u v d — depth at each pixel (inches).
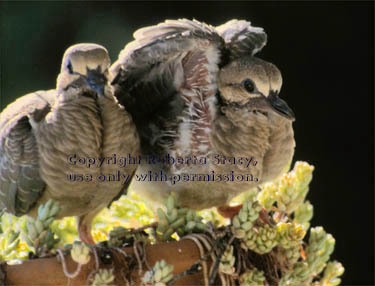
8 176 117.0
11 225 117.7
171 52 117.0
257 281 116.1
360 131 140.9
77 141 116.8
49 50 127.9
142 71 117.8
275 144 118.3
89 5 128.3
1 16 127.6
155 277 115.0
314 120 140.9
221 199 118.6
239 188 118.3
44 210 115.7
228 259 115.9
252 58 117.8
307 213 118.0
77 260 114.8
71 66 116.8
